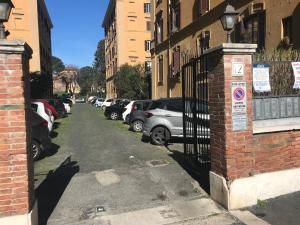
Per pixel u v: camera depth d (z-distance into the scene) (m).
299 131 6.75
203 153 8.10
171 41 26.97
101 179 8.12
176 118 12.66
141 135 15.96
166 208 6.27
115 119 27.27
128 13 59.72
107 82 79.38
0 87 4.77
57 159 10.64
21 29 45.59
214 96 6.34
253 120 6.39
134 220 5.81
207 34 20.30
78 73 126.69
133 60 60.16
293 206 6.07
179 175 8.15
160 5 29.97
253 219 5.64
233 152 6.07
